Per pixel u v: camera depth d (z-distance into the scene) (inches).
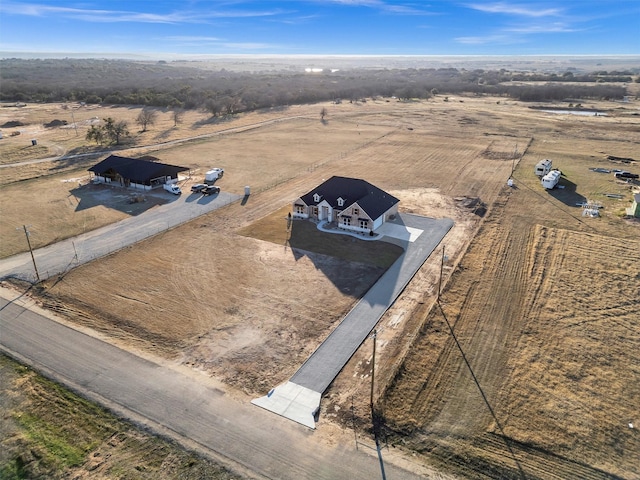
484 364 1059.9
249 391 981.8
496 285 1407.5
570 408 928.3
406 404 942.4
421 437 864.3
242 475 786.2
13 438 853.2
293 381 1009.5
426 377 1017.5
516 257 1592.0
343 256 1601.9
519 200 2182.6
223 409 930.1
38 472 786.8
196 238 1749.5
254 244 1696.6
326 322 1223.5
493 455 822.5
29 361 1061.8
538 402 944.3
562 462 808.3
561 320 1228.5
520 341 1142.3
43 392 966.4
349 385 1000.9
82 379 1006.4
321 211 1911.9
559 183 2438.5
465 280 1439.5
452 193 2281.0
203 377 1018.7
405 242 1713.8
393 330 1192.2
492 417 907.4
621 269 1503.4
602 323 1216.2
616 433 868.6
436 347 1118.4
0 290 1364.4
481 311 1270.9
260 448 841.5
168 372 1031.6
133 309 1273.4
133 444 845.2
